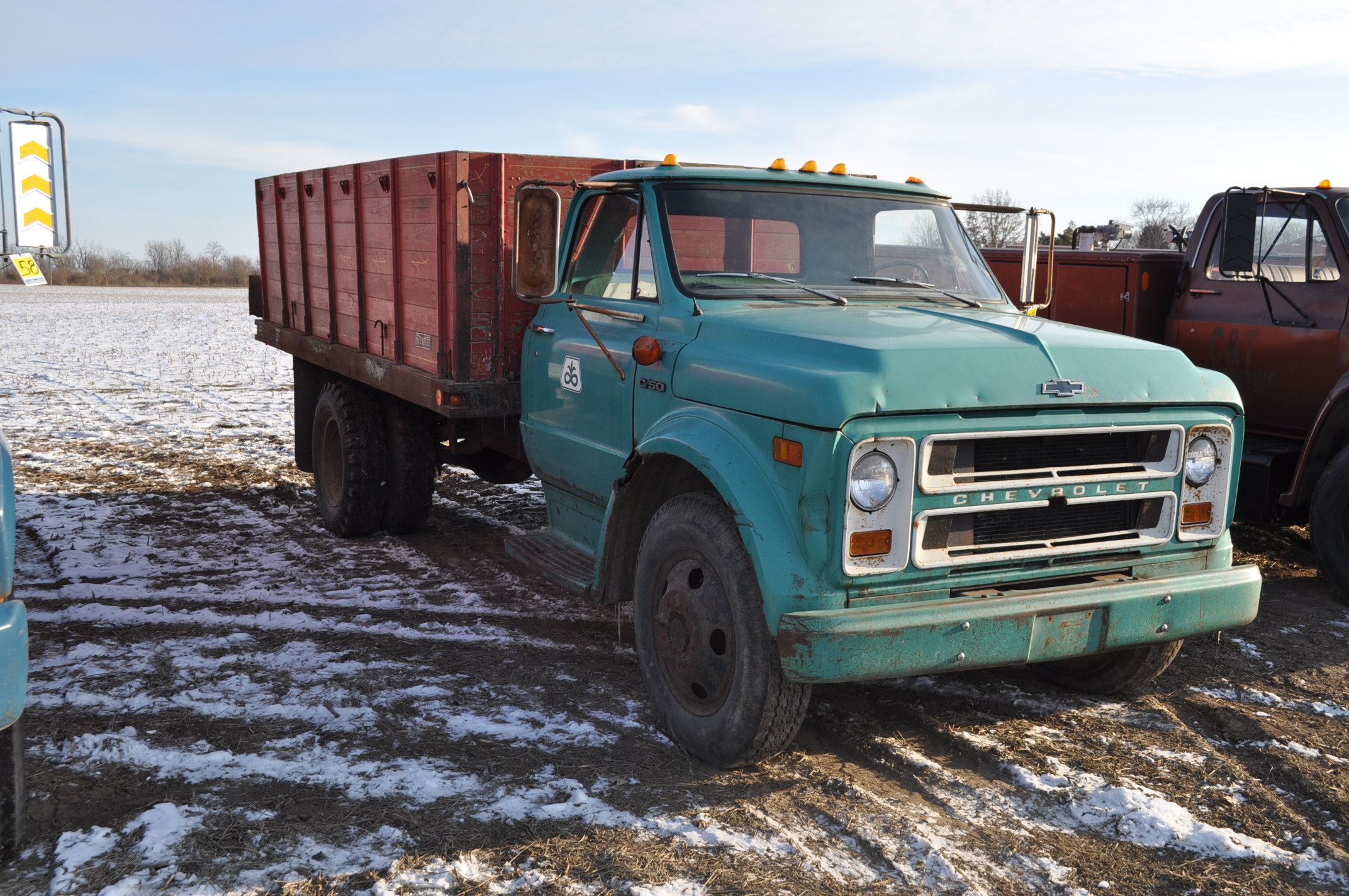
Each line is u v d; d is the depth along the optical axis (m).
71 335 29.50
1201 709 4.41
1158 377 3.75
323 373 8.26
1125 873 3.13
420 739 4.02
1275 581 6.43
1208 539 3.92
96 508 8.18
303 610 5.71
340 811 3.43
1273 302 6.52
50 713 4.20
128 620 5.45
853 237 4.77
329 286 7.56
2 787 2.93
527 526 7.97
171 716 4.20
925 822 3.43
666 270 4.39
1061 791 3.62
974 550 3.52
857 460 3.28
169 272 104.94
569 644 5.25
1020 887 3.04
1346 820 3.45
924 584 3.46
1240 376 6.76
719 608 3.73
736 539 3.63
